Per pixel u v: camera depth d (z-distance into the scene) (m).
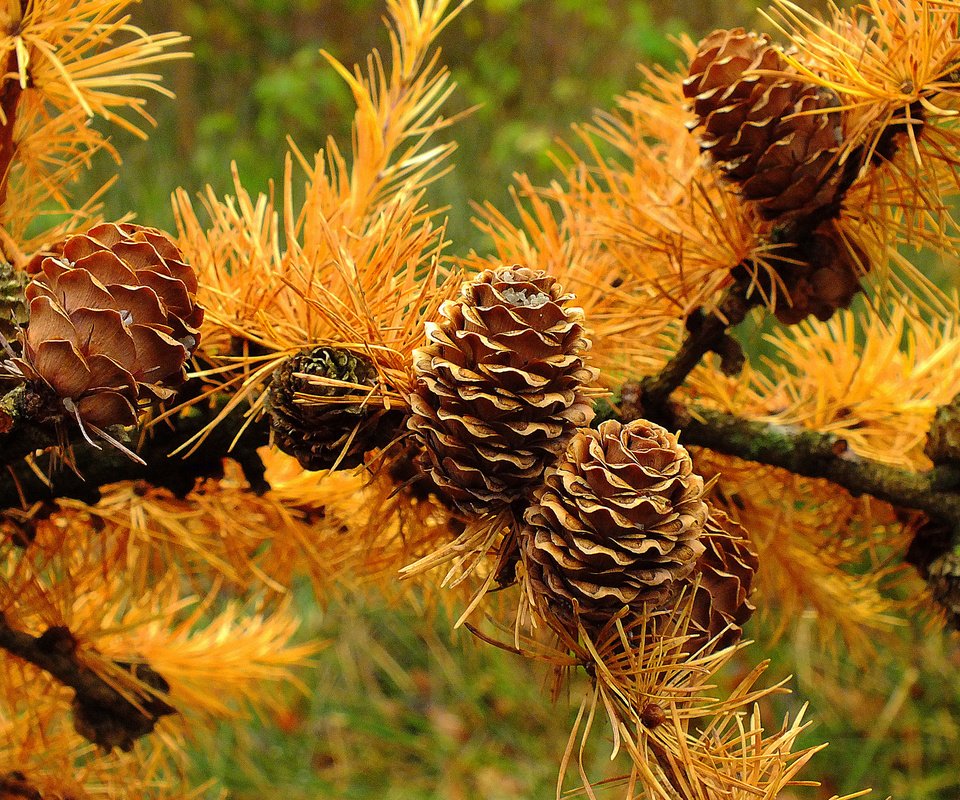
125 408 0.28
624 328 0.33
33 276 0.29
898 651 0.74
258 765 0.85
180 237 0.33
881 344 0.35
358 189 0.34
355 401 0.30
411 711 0.90
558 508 0.28
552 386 0.29
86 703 0.35
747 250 0.32
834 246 0.32
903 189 0.32
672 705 0.29
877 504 0.35
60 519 0.35
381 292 0.32
